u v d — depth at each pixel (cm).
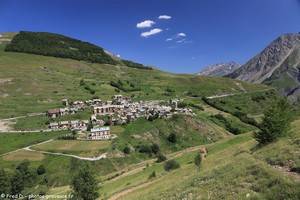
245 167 3338
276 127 6306
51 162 18312
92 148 19838
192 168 7856
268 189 2734
